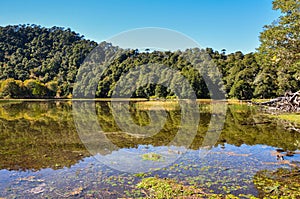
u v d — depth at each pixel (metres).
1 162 7.63
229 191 5.34
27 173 6.68
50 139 10.74
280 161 7.33
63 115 19.94
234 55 48.47
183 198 5.07
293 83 29.61
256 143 9.62
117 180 6.08
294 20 16.50
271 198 5.00
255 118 16.42
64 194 5.39
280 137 10.60
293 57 17.25
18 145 9.75
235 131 12.17
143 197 5.16
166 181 5.91
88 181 6.06
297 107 19.17
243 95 35.25
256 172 6.45
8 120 17.20
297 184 5.66
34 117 18.94
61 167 7.12
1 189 5.70
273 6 17.70
